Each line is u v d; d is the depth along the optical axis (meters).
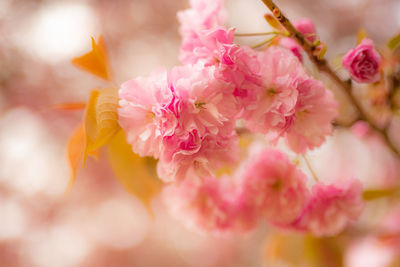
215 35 0.64
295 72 0.65
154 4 1.48
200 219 0.71
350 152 1.01
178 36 1.45
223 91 0.64
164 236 1.61
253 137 0.72
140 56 1.47
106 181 1.49
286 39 0.68
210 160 0.65
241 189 0.70
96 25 1.44
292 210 0.69
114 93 0.65
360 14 1.35
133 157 0.71
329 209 0.69
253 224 0.71
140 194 0.73
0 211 1.41
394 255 0.86
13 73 1.41
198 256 1.66
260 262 1.26
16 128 1.42
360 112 0.71
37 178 1.44
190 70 0.64
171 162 0.64
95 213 1.53
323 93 0.65
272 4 0.65
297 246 0.81
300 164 0.71
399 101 0.74
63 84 1.45
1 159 1.38
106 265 1.54
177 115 0.63
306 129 0.66
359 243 0.88
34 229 1.47
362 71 0.67
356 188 0.69
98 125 0.64
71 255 1.52
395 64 0.72
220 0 0.67
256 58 0.64
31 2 1.38
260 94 0.65
